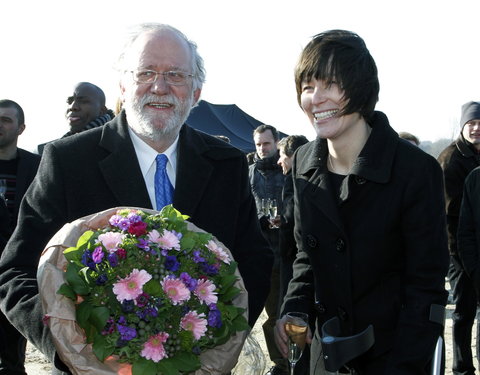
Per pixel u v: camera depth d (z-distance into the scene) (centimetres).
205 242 216
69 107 579
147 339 193
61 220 234
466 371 543
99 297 195
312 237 259
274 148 691
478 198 490
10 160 521
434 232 240
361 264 246
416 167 242
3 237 468
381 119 253
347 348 214
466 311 546
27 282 219
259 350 293
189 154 254
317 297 266
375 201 244
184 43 244
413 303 238
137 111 240
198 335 199
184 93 242
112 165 242
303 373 285
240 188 262
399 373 230
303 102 248
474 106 590
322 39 242
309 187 260
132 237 204
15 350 476
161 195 250
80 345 196
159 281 199
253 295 249
